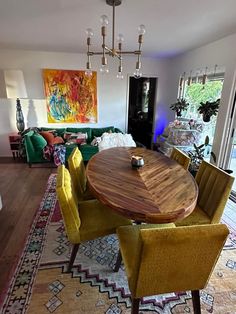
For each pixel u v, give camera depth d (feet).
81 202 6.53
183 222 5.77
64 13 7.84
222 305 5.03
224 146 11.03
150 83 18.61
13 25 9.23
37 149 13.48
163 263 3.48
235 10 7.34
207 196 6.28
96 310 4.85
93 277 5.70
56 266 6.02
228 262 6.28
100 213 5.96
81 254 6.50
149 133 19.77
